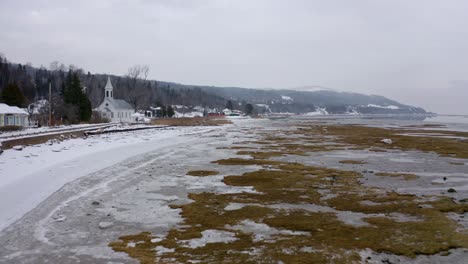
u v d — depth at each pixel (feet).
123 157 104.22
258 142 164.04
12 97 282.97
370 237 40.75
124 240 40.19
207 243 39.22
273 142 164.96
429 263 34.22
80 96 293.84
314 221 46.80
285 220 47.06
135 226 45.16
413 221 46.83
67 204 54.95
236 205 54.80
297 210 52.06
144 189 65.36
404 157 112.27
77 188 65.31
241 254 36.14
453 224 45.39
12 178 69.10
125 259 35.14
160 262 34.30
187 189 65.62
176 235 41.78
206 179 74.90
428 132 248.11
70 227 44.62
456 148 138.72
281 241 39.70
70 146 124.16
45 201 56.24
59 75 551.18
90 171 81.05
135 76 536.01
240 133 230.07
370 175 80.18
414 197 59.67
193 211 51.26
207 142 161.99
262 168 89.71
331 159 107.24
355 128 300.40
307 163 99.04
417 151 128.88
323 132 243.60
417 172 84.38
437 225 44.80
